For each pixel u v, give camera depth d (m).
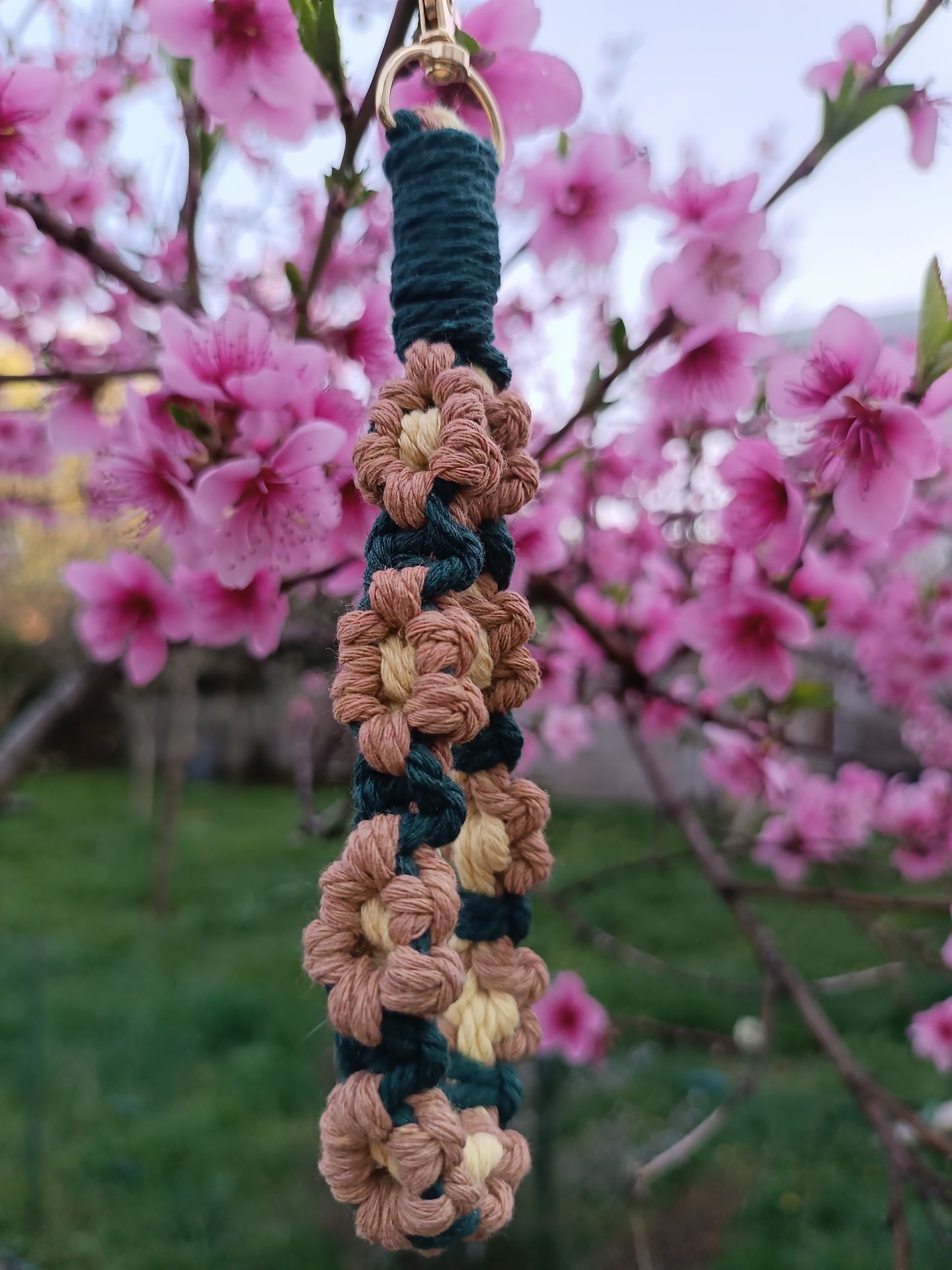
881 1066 0.80
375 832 0.12
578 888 0.43
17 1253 0.55
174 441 0.21
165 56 0.26
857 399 0.20
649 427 0.35
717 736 0.39
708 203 0.24
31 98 0.23
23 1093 0.75
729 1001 0.92
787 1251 0.57
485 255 0.14
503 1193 0.12
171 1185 0.64
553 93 0.21
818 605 0.28
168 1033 0.86
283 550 0.21
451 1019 0.13
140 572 0.26
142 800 2.00
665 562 0.42
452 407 0.12
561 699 0.42
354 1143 0.11
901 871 0.54
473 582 0.12
